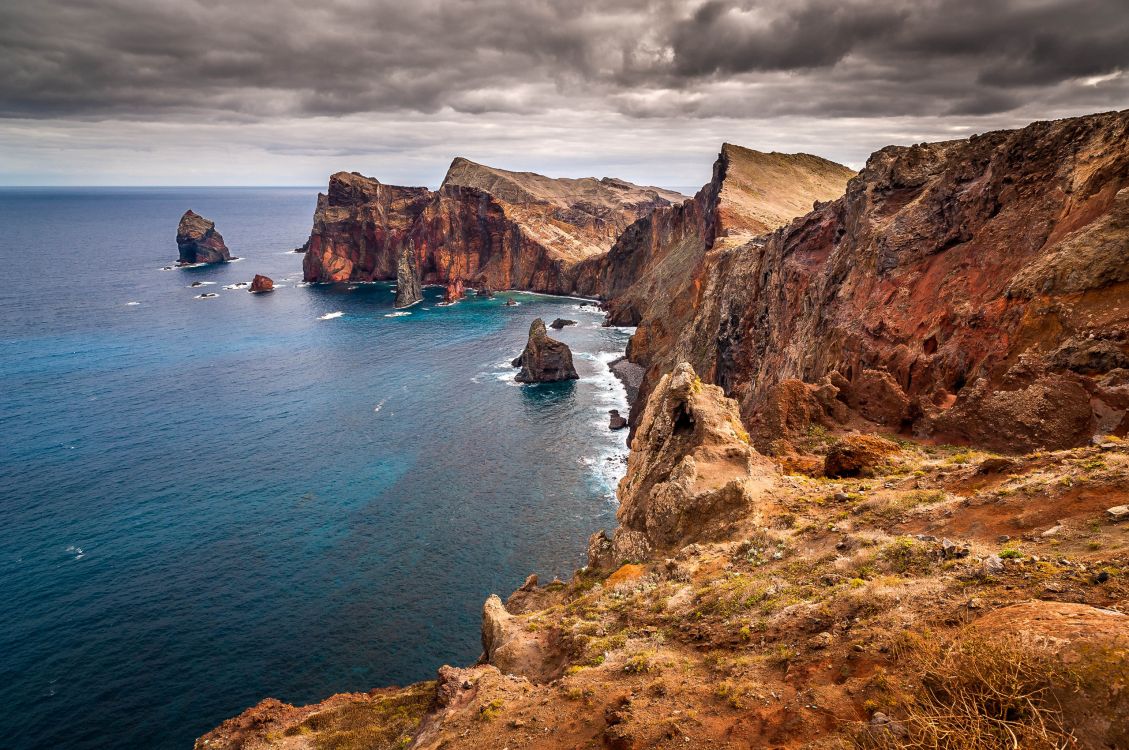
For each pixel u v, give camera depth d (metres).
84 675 46.34
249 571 58.22
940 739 6.67
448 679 20.28
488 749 13.09
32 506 69.81
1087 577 9.91
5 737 41.50
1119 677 6.11
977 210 41.66
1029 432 24.97
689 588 17.81
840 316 50.12
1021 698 6.43
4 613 52.69
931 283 41.72
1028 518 13.66
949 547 13.18
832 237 67.62
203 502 70.81
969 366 33.00
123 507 69.75
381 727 25.81
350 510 68.94
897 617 10.96
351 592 55.22
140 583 56.56
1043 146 38.78
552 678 17.08
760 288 79.62
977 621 8.91
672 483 25.41
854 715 8.78
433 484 74.81
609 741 11.23
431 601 53.97
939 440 28.81
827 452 29.86
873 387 34.25
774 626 13.18
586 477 76.19
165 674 46.47
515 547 61.59
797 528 19.12
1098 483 13.83
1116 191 30.59
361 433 90.38
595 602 20.72
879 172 57.34
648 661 13.86
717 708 10.84
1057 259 29.94
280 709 30.75
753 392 68.06
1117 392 23.34
